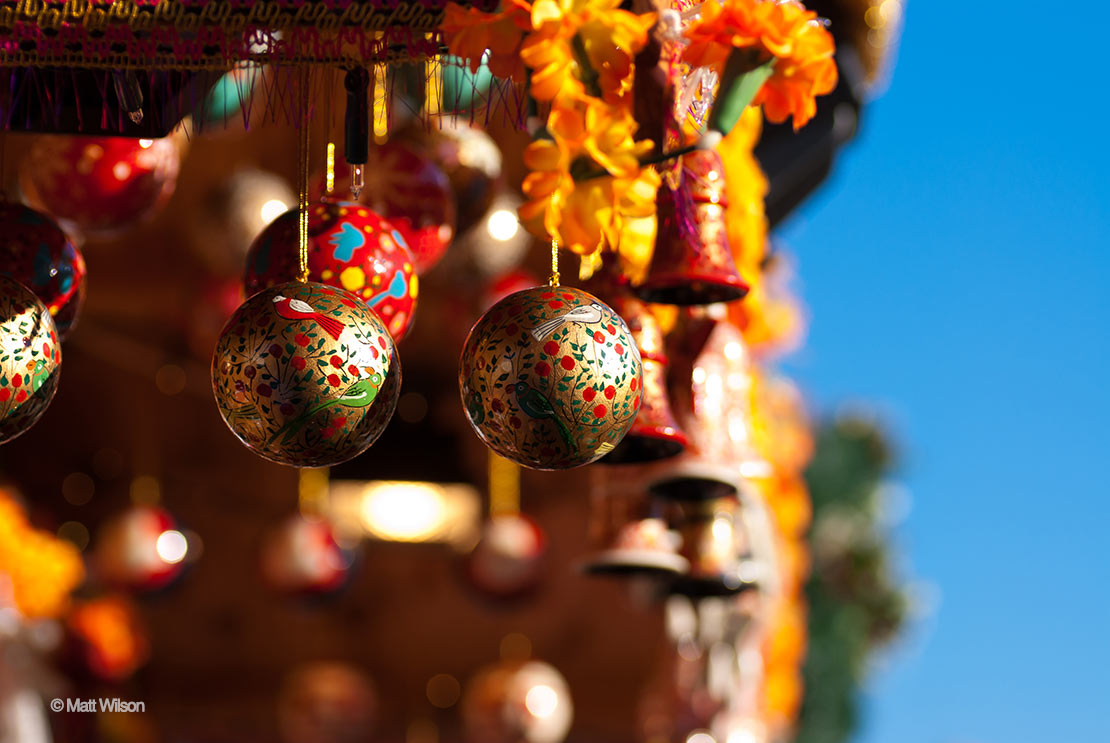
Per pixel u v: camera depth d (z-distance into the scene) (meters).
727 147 2.29
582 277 1.34
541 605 6.20
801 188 3.34
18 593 3.50
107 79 1.49
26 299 1.37
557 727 4.73
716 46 1.32
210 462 6.55
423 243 1.88
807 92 1.34
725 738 3.04
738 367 1.96
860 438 9.36
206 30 1.34
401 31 1.34
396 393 1.35
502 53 1.28
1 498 3.67
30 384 1.35
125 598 4.40
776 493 4.23
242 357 1.31
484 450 6.55
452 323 4.10
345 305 1.34
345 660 6.54
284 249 1.55
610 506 2.09
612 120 1.26
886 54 3.10
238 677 6.47
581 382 1.32
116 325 5.80
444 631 6.54
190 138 1.55
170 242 5.42
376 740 6.29
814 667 8.66
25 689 3.40
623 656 6.06
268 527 6.55
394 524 6.60
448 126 2.30
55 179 1.88
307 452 1.32
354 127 1.47
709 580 2.04
